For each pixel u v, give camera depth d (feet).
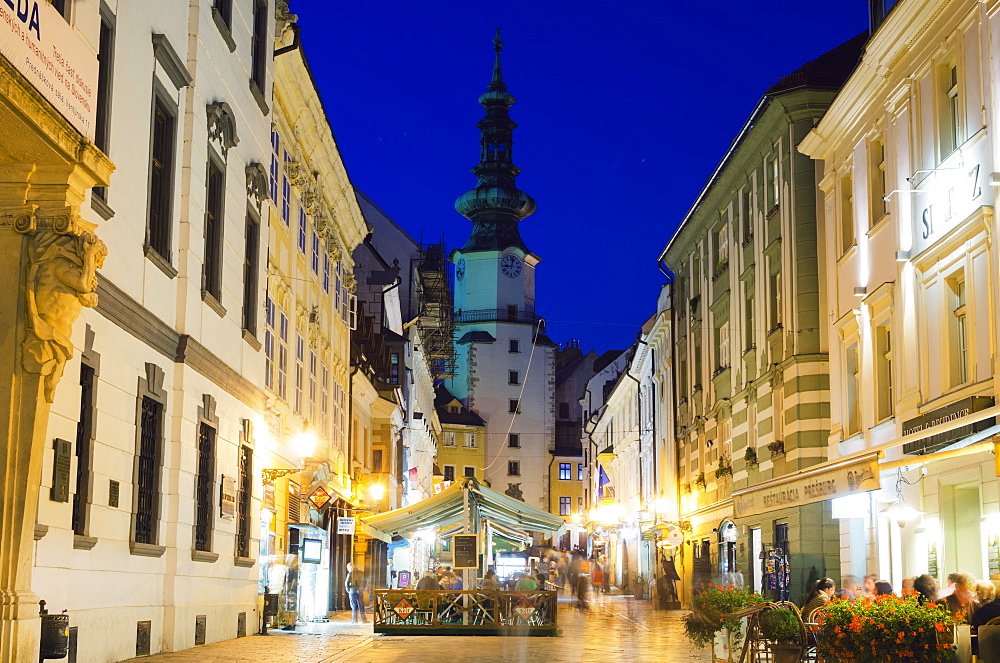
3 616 34.55
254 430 74.64
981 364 58.65
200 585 61.26
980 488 57.93
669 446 162.20
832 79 99.09
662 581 141.28
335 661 56.18
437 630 82.64
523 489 354.33
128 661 49.67
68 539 42.37
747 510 63.31
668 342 165.78
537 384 362.33
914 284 67.97
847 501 75.77
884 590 57.67
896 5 67.10
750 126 110.73
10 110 32.50
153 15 53.42
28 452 35.96
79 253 36.47
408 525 102.89
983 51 58.85
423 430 235.40
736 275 122.31
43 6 34.04
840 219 84.79
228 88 68.18
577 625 99.96
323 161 107.14
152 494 55.06
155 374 54.08
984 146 58.75
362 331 170.81
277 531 86.33
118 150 48.55
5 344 36.04
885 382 74.90
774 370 103.96
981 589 43.37
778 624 43.42
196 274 60.44
